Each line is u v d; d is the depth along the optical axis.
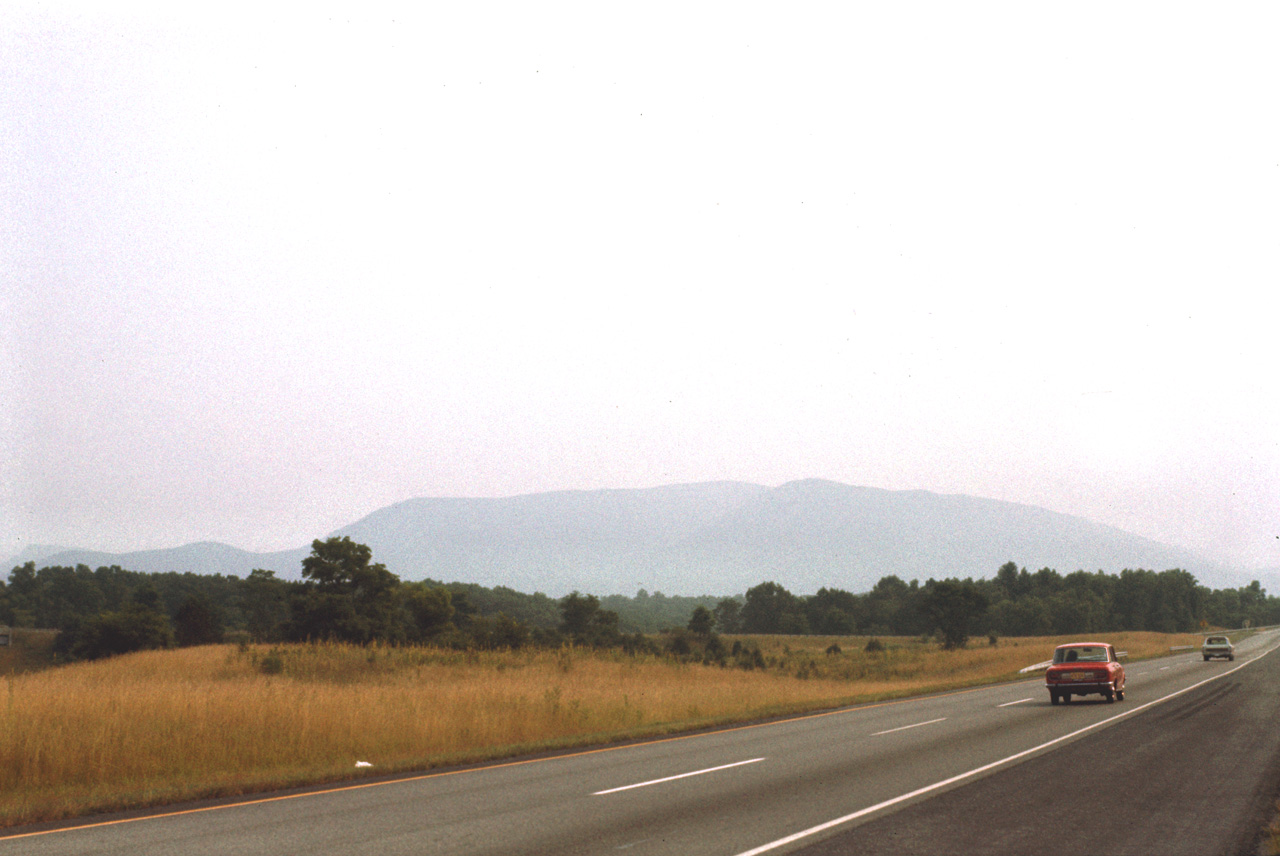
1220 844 8.62
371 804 10.80
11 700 14.77
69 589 143.62
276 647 40.16
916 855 8.09
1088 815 9.96
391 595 73.31
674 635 93.31
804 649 119.19
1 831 9.34
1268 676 38.94
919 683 46.12
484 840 8.70
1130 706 25.03
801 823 9.49
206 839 8.80
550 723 20.20
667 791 11.62
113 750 13.30
